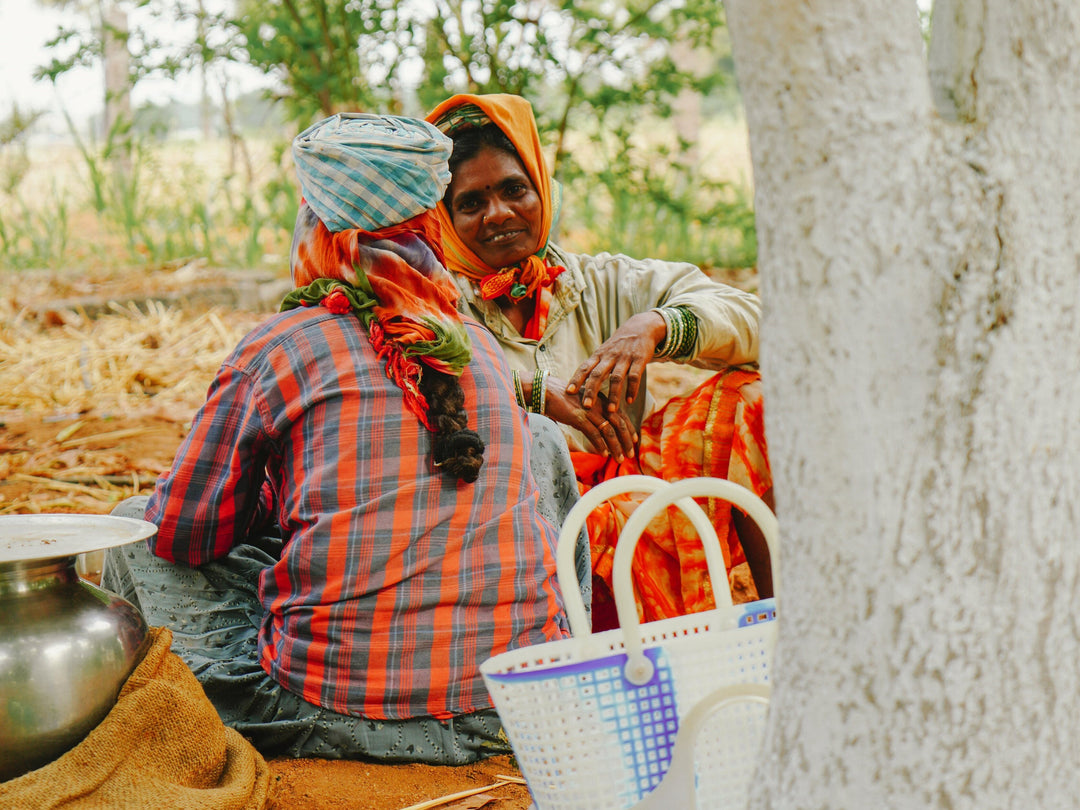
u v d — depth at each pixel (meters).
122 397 5.25
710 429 2.75
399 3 6.69
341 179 2.21
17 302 6.68
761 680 1.66
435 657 2.12
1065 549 1.17
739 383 2.81
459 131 2.89
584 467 2.89
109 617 1.90
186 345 6.05
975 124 1.17
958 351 1.15
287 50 6.85
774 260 1.22
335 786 2.07
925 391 1.15
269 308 6.87
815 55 1.15
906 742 1.18
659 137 10.72
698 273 3.05
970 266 1.14
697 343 2.81
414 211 2.26
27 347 5.94
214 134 15.69
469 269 2.96
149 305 6.54
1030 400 1.15
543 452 2.54
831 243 1.16
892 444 1.16
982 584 1.16
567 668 1.58
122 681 1.89
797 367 1.20
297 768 2.14
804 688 1.24
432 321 2.16
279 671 2.19
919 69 1.16
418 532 2.11
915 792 1.18
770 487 2.77
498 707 1.60
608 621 2.78
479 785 2.09
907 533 1.16
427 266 2.24
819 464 1.20
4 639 1.77
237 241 8.37
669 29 7.00
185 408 5.08
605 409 2.79
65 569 1.89
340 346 2.18
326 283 2.26
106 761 1.80
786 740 1.27
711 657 1.64
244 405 2.22
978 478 1.15
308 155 2.25
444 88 6.77
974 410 1.15
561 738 1.59
